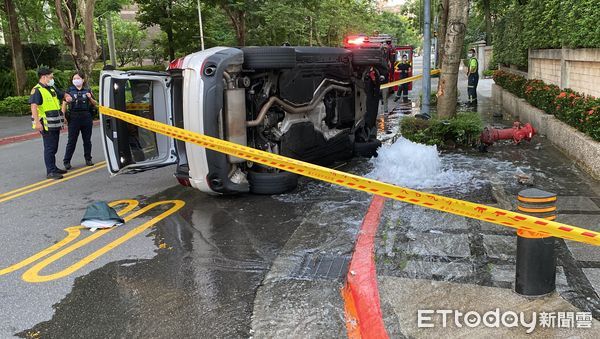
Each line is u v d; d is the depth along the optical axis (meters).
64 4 21.39
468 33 43.31
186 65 6.55
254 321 3.87
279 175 7.09
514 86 14.42
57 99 9.16
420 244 4.88
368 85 9.80
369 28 49.47
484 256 4.55
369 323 3.62
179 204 7.11
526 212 3.76
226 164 6.75
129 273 4.88
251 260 5.04
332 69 8.36
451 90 10.09
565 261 4.37
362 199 6.66
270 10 28.58
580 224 5.20
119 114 6.65
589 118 7.54
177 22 29.92
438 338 3.36
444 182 7.06
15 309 4.25
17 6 27.56
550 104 10.41
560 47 11.17
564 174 7.32
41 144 13.75
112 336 3.77
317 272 4.59
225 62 6.43
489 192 6.50
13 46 24.05
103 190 8.16
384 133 12.10
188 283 4.60
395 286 4.08
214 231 5.93
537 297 3.79
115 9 25.39
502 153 8.88
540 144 9.53
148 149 7.46
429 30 11.84
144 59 49.84
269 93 7.14
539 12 12.27
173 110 6.98
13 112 21.45
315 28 38.66
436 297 3.88
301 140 7.70
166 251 5.40
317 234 5.47
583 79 9.48
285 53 6.85
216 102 6.43
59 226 6.42
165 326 3.88
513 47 16.34
